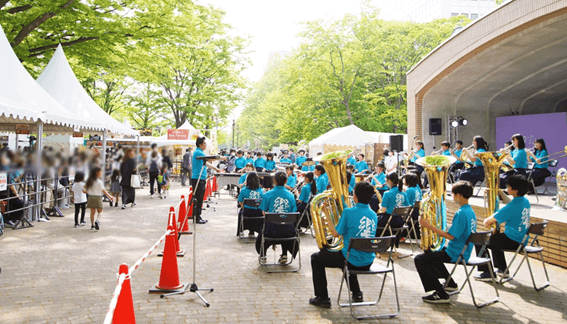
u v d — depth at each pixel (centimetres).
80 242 745
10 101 782
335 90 2917
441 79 1702
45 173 980
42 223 937
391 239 428
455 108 1903
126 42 1321
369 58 2828
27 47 1259
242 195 774
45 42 1298
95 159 854
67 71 1194
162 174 1485
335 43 2811
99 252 673
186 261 630
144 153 1455
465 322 417
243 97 2962
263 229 604
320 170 845
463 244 458
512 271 598
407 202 692
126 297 328
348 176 888
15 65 892
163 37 1319
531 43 1398
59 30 1274
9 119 1026
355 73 2900
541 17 1216
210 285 517
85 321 401
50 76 1162
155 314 420
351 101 2967
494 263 573
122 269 332
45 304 443
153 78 1509
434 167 476
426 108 1844
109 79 1656
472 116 1934
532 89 1872
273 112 4225
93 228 872
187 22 1330
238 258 656
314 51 2844
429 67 1717
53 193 1137
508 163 856
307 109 3022
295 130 3250
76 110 1116
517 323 416
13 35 1167
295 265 625
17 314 415
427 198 486
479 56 1505
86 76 1612
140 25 1283
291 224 604
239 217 803
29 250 679
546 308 457
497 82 1758
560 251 615
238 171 1514
